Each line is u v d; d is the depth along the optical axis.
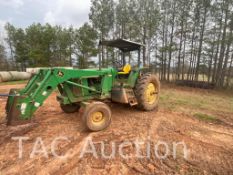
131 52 5.91
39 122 4.48
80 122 4.47
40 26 26.36
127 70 5.23
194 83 14.20
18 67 30.42
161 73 19.33
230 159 2.92
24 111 3.31
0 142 3.41
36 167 2.62
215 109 6.25
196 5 14.63
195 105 6.72
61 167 2.62
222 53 14.16
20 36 29.84
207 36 14.90
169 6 16.50
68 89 4.20
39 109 5.70
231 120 4.96
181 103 6.98
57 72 3.76
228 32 13.54
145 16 17.11
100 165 2.67
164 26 17.50
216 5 13.66
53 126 4.21
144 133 3.85
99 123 3.93
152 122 4.55
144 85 5.20
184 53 17.00
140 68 5.62
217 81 14.61
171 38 17.08
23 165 2.67
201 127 4.30
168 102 7.07
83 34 20.81
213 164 2.76
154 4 16.77
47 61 25.69
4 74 15.68
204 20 14.69
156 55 18.44
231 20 13.00
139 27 17.25
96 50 19.45
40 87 3.51
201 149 3.22
